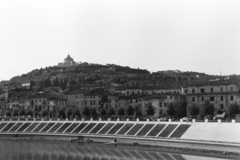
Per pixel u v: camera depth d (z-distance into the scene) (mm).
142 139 187375
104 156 162875
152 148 177000
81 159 158375
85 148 188125
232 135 157375
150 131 191125
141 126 199875
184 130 178125
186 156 151250
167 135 180625
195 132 172250
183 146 169375
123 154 165125
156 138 181625
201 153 154375
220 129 164875
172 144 174125
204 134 167750
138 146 184500
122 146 188250
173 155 155500
